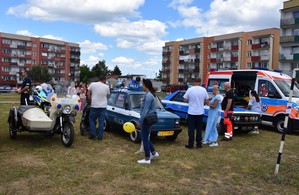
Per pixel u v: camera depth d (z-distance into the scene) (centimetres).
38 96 926
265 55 6438
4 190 520
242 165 727
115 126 1052
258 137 1124
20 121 867
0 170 621
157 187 562
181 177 624
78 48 11050
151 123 698
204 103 905
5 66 9200
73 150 808
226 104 1027
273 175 648
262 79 1345
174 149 867
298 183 605
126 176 615
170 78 9406
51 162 691
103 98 945
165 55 9562
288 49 5084
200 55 8281
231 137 1040
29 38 9669
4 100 2575
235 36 7181
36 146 836
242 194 545
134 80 1091
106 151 814
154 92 716
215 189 565
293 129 1212
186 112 1281
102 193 523
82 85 1683
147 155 709
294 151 902
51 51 10206
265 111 1307
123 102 1023
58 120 858
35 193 512
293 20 4966
